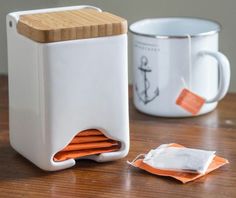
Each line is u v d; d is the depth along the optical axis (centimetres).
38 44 86
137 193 86
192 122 115
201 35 112
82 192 86
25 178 91
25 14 96
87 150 94
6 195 85
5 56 144
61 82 88
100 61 90
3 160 97
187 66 113
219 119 116
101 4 137
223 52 134
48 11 98
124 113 94
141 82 117
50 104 88
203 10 133
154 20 124
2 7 141
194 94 114
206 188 87
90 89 90
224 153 100
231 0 131
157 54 113
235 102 126
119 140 95
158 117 117
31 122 91
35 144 91
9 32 94
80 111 90
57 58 87
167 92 115
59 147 90
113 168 94
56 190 87
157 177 91
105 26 89
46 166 90
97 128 93
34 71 88
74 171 93
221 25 131
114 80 92
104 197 85
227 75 113
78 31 87
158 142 105
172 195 85
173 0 134
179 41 111
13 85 96
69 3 138
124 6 136
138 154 99
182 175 90
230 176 91
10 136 100
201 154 95
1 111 121
